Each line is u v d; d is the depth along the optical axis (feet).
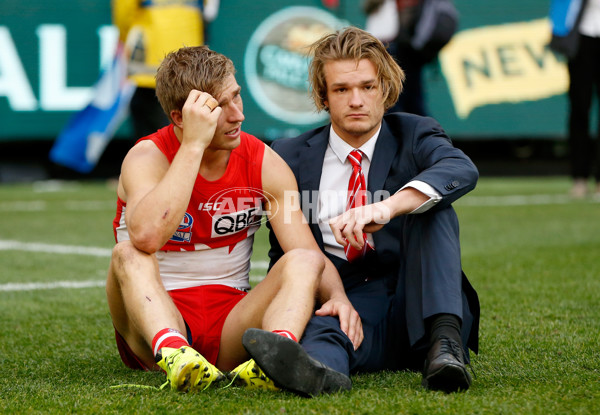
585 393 23.35
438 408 21.80
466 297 26.68
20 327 36.24
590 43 87.86
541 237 64.28
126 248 25.89
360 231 25.46
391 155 28.63
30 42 118.83
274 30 121.80
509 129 125.49
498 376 26.08
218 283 28.66
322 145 29.35
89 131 110.42
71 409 22.58
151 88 94.48
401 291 26.96
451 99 124.47
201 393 23.84
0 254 59.16
